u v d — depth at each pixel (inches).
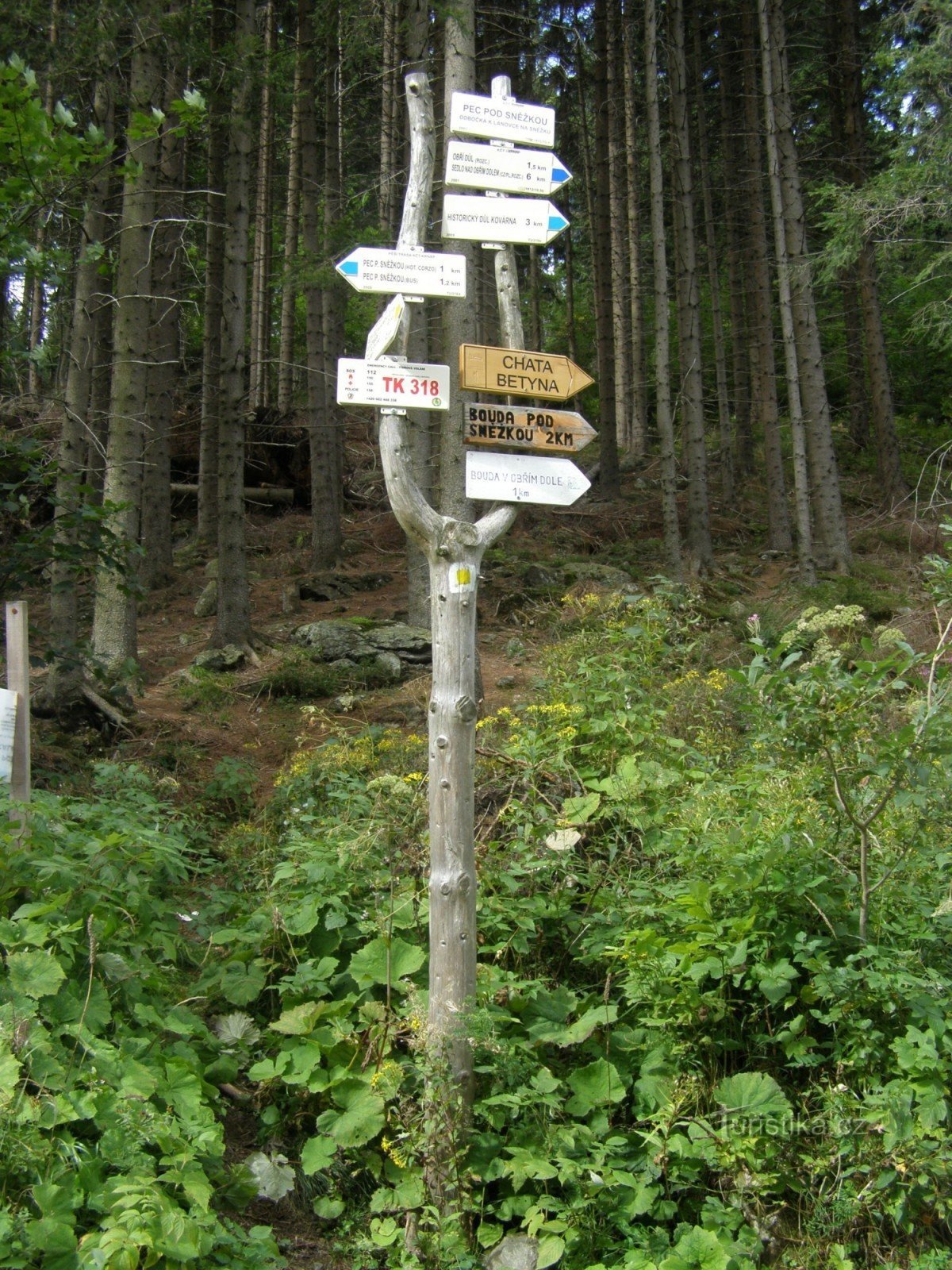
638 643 245.0
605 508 725.9
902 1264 131.6
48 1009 132.2
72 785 262.1
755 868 153.6
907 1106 132.3
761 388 739.4
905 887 159.5
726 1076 152.3
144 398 352.2
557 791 202.5
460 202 153.5
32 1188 108.5
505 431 152.4
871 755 156.1
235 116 392.8
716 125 861.2
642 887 171.8
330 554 596.4
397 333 146.9
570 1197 139.3
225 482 432.1
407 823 185.0
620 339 932.0
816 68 770.8
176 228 556.1
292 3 636.7
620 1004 161.9
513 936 165.9
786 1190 140.6
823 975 142.3
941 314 412.5
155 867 175.6
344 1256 139.9
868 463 836.6
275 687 384.8
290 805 236.4
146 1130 121.3
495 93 157.2
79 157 211.3
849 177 746.8
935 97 405.7
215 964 171.9
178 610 534.6
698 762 209.3
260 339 780.0
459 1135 140.9
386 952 162.2
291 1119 154.7
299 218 644.1
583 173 1008.2
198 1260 117.9
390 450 145.6
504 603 500.4
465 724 145.6
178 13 353.1
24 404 530.9
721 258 957.2
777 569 605.6
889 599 477.7
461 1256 133.1
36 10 336.5
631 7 811.4
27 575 249.9
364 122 791.1
